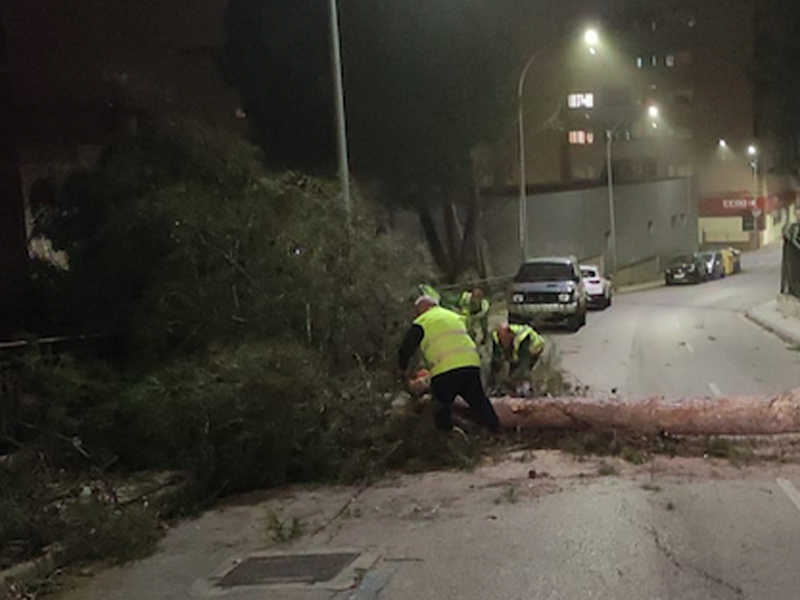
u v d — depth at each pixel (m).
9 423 8.66
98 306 10.87
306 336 10.02
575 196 46.94
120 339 10.70
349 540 6.79
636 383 15.26
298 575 6.04
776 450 9.05
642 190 57.34
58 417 8.35
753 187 83.00
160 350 9.92
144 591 5.92
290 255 10.16
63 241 11.59
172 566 6.43
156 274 10.18
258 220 10.19
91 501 7.15
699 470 8.43
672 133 84.19
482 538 6.64
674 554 6.09
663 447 9.20
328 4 15.23
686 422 9.27
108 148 11.84
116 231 10.33
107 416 8.60
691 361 18.14
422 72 28.50
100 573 6.36
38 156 17.00
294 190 10.84
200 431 8.34
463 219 37.06
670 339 22.66
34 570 6.25
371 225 11.45
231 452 8.45
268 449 8.59
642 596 5.36
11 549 6.59
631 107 74.06
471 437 9.45
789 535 6.41
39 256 12.00
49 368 8.88
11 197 13.23
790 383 14.90
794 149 26.25
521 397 11.52
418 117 28.58
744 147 83.06
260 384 8.48
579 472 8.52
